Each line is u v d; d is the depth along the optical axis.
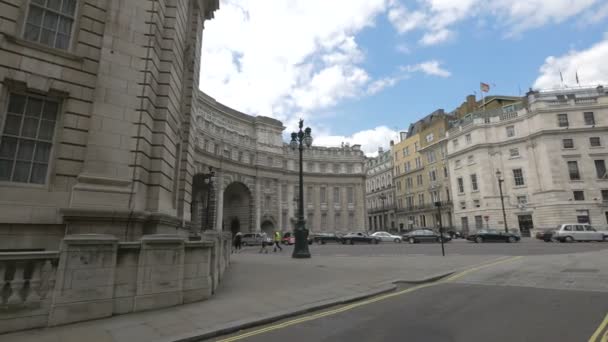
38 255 5.88
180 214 14.68
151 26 11.07
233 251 30.23
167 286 7.25
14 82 8.76
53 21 9.70
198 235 15.77
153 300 6.99
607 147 42.47
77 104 9.58
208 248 8.27
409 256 18.78
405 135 76.75
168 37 12.20
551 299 7.55
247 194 58.31
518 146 47.03
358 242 40.28
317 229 64.31
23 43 8.95
